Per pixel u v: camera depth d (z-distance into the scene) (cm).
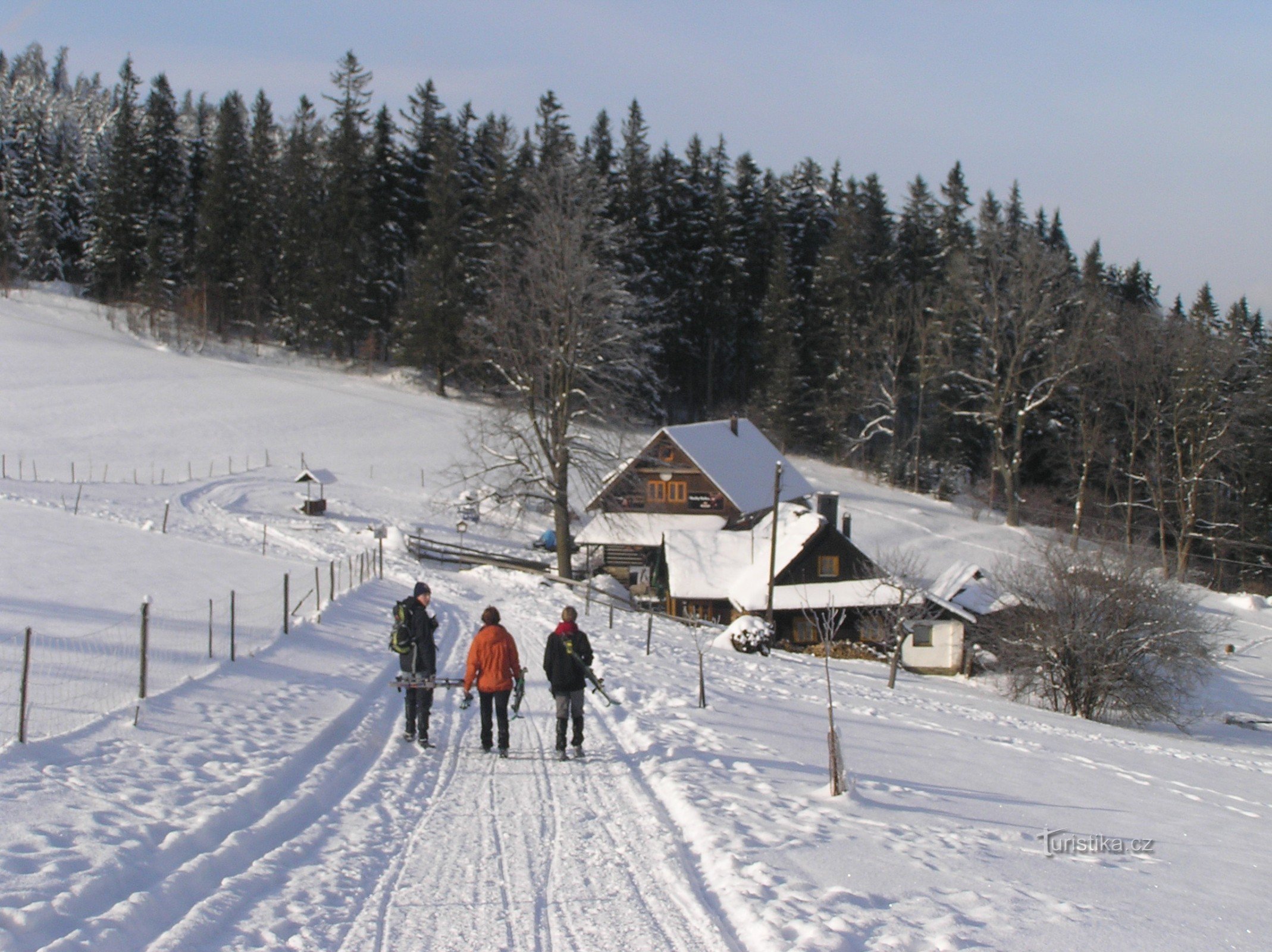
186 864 703
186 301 8962
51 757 913
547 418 4416
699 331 8600
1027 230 7831
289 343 9006
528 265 4447
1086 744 2202
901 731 1798
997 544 6216
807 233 9688
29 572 2250
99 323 8875
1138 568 3281
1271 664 4609
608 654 2370
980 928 670
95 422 6147
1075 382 7212
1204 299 9656
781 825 912
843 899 707
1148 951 660
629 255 7869
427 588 1254
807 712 1867
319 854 788
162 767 940
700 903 698
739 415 8606
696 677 2217
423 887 731
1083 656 3203
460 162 8706
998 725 2305
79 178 10475
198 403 6838
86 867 664
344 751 1148
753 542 4609
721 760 1209
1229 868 998
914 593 3550
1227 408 6469
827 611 4028
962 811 1110
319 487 5562
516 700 1238
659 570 4862
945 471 7694
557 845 846
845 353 8231
